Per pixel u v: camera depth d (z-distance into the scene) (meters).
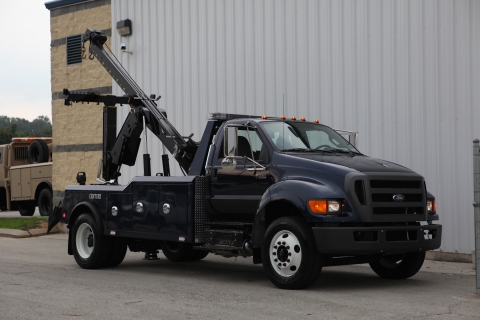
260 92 14.34
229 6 14.88
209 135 10.08
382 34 12.54
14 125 96.50
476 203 8.02
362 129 12.77
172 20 16.03
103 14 17.59
